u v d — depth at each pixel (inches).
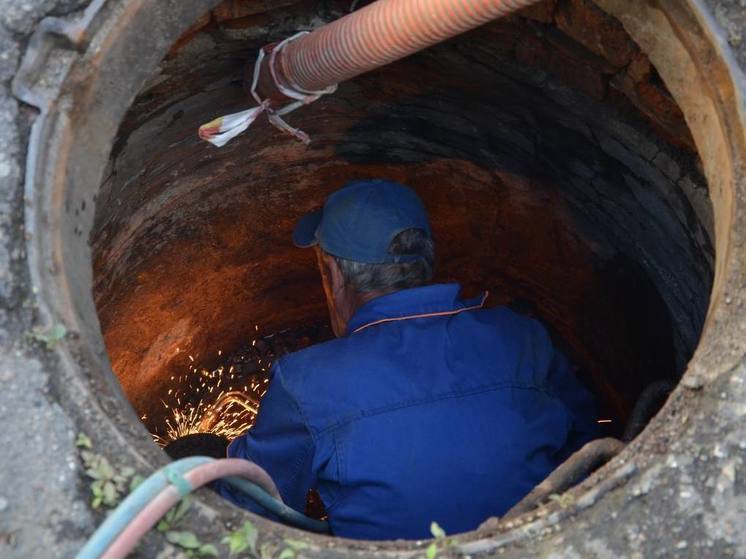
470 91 110.3
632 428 80.8
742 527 53.6
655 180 97.3
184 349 153.3
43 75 62.8
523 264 145.2
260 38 93.7
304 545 54.1
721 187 64.6
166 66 90.4
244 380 167.0
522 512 59.1
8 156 61.2
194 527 53.8
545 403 73.8
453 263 153.2
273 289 159.8
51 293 58.7
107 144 67.2
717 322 59.6
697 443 56.0
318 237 83.6
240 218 137.3
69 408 56.1
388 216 79.7
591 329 141.7
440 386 70.3
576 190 117.3
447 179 133.8
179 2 66.8
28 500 53.9
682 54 66.9
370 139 128.3
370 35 65.6
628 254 117.7
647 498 54.7
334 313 86.5
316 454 68.7
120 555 47.5
